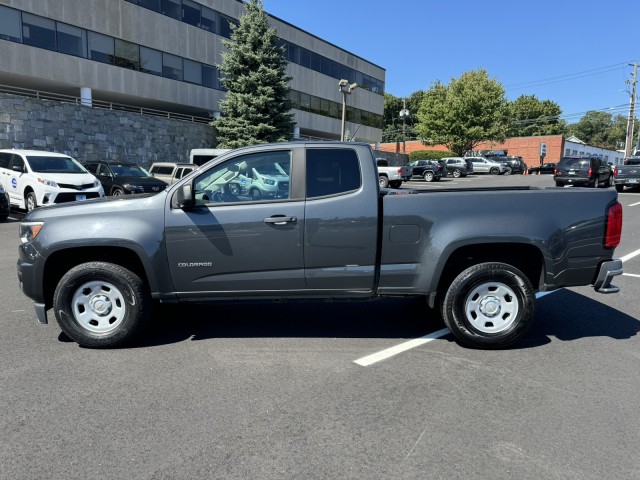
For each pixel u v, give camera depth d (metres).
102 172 16.50
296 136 40.59
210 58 32.34
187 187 4.23
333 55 44.41
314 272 4.42
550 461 2.80
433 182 32.81
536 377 3.93
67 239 4.32
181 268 4.39
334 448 2.92
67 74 24.55
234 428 3.12
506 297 4.50
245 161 4.46
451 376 3.94
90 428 3.11
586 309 5.84
